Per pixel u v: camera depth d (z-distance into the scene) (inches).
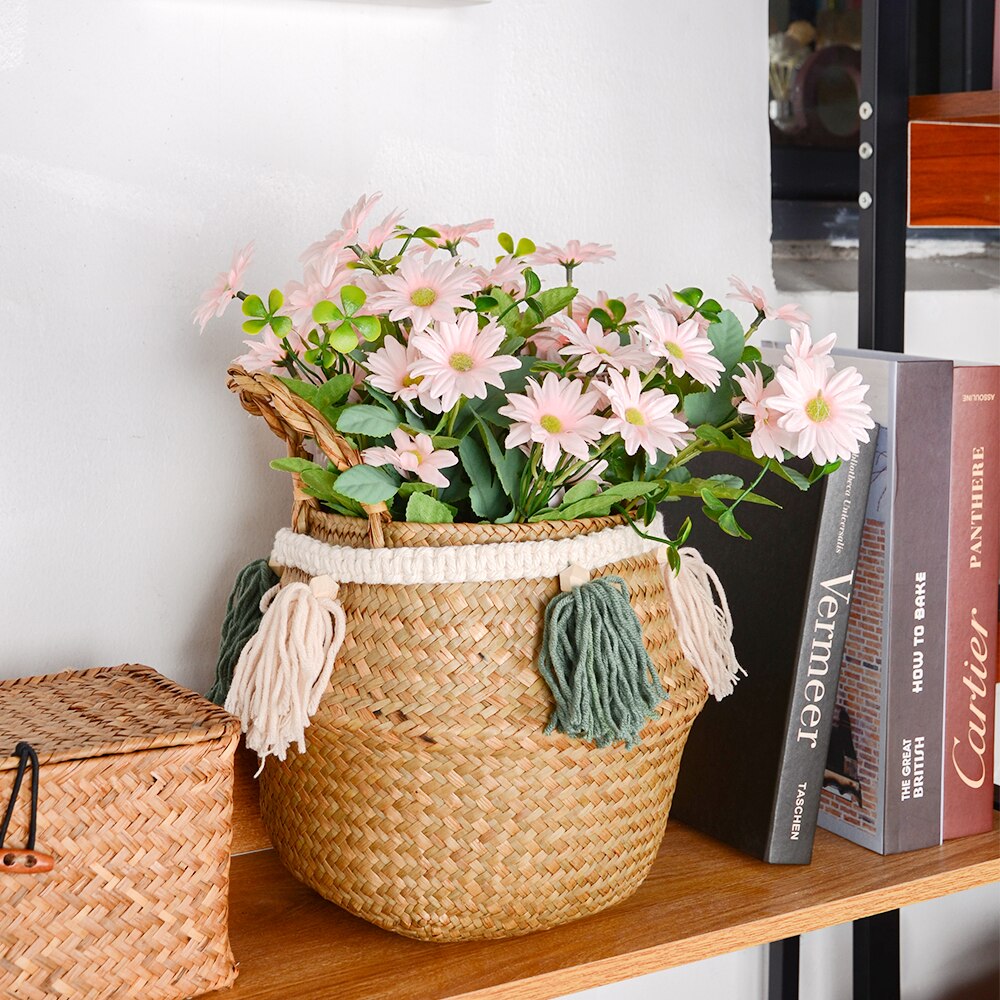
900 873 33.8
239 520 36.8
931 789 35.4
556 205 40.6
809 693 33.6
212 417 36.0
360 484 26.6
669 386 30.1
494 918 28.7
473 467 28.4
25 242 33.1
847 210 46.8
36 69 32.9
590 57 40.6
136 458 35.1
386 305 26.6
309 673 28.0
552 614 27.6
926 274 49.4
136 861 26.1
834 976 50.9
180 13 34.4
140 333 34.8
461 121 38.6
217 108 35.1
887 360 33.9
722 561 36.4
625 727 27.9
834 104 45.9
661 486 29.2
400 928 29.1
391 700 27.7
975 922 54.4
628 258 42.1
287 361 30.1
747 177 44.1
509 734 27.6
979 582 35.7
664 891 32.6
